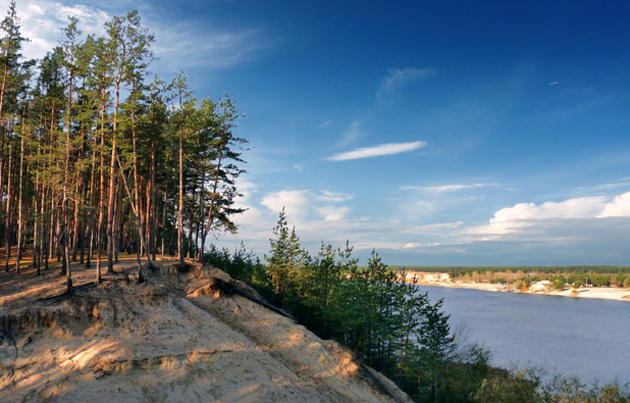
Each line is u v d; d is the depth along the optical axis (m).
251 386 23.53
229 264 51.88
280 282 46.72
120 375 21.20
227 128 47.06
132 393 20.38
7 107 38.97
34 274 33.53
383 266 39.81
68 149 31.30
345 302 38.56
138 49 32.12
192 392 21.66
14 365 20.81
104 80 31.41
